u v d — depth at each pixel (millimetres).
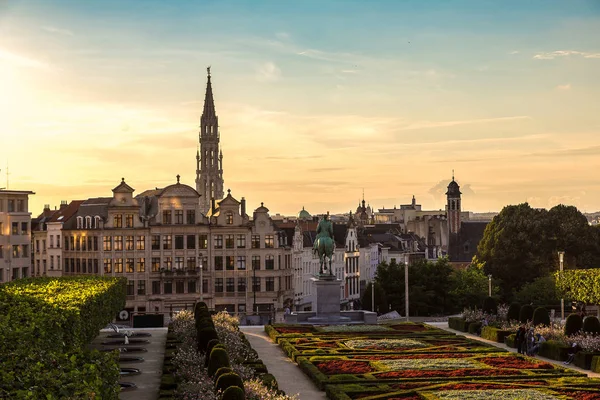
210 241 158500
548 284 146250
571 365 73500
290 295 164750
